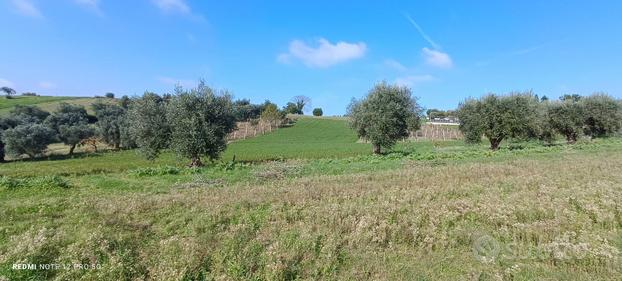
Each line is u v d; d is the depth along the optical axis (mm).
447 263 8305
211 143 28797
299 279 7566
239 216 12078
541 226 9969
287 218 11844
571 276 7543
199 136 28297
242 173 23312
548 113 49656
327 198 14414
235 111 31203
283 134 97438
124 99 119625
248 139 85875
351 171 23891
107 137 68500
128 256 8203
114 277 7410
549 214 11430
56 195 17375
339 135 96000
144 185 20312
